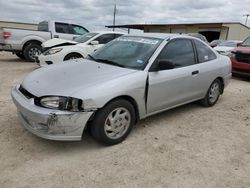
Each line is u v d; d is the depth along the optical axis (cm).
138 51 414
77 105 302
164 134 397
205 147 363
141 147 352
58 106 301
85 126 314
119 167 303
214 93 543
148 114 397
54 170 291
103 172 292
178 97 441
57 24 1191
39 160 309
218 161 328
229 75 570
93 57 448
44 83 336
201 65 478
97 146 349
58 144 347
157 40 429
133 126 388
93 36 906
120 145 355
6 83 675
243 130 431
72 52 821
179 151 347
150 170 300
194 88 472
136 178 284
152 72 382
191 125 439
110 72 363
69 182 272
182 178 289
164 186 274
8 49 1066
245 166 321
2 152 321
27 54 1095
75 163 307
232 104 580
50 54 804
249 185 284
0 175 277
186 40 464
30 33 1091
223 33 2727
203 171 304
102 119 328
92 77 345
